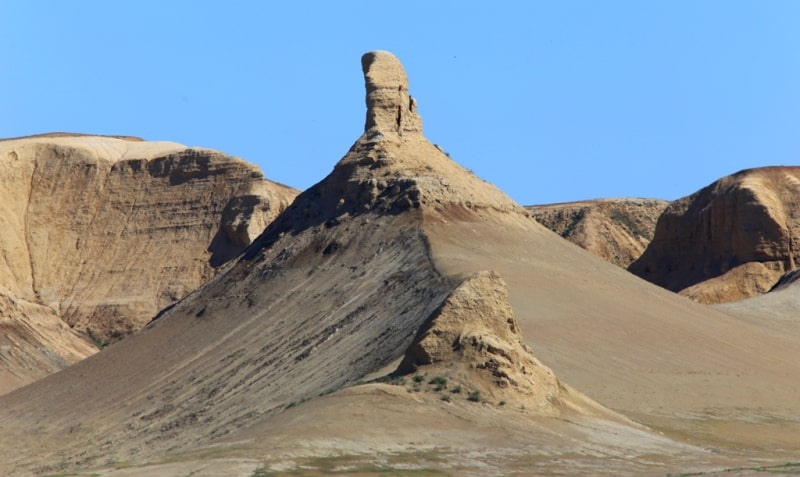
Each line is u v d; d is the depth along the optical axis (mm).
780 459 153375
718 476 128000
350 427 144250
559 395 159625
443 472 131875
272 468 130000
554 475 132875
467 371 155750
